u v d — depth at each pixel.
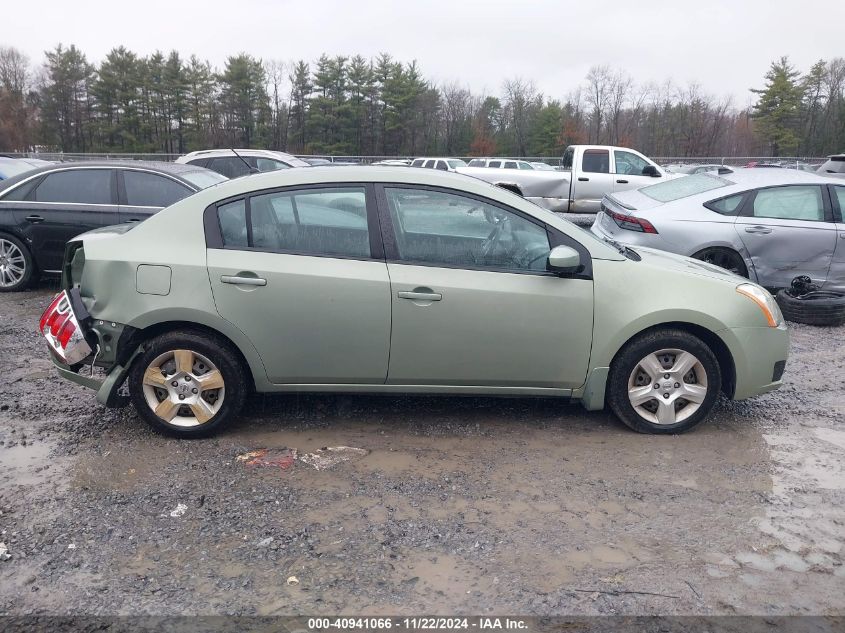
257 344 4.19
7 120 63.25
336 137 61.22
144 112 60.78
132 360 4.25
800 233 7.87
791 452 4.30
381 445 4.30
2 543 3.18
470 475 3.92
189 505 3.54
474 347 4.25
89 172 8.34
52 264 8.37
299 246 4.23
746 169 8.85
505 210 4.30
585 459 4.14
